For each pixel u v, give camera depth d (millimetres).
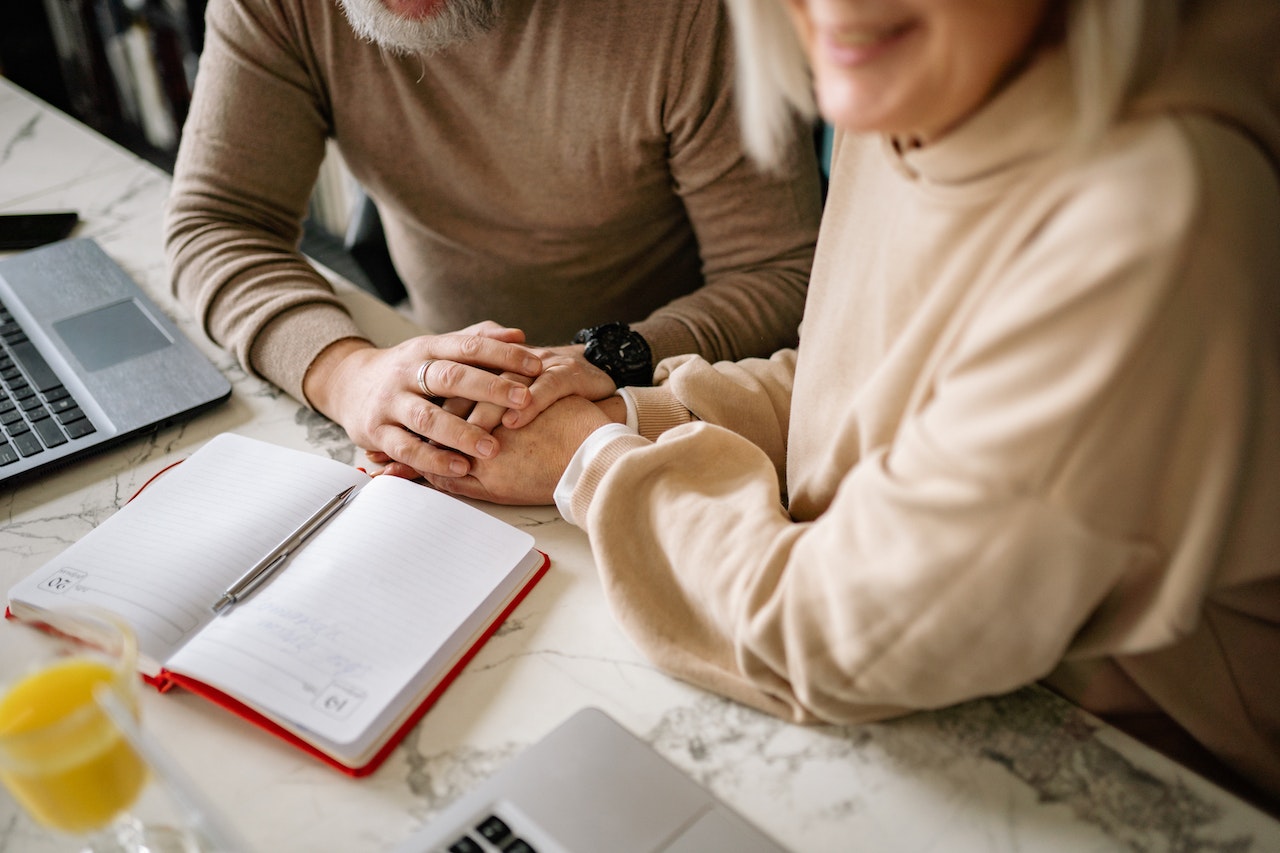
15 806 689
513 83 1223
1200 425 513
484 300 1441
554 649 780
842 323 780
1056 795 663
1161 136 502
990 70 536
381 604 780
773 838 639
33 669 631
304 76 1268
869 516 600
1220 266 482
